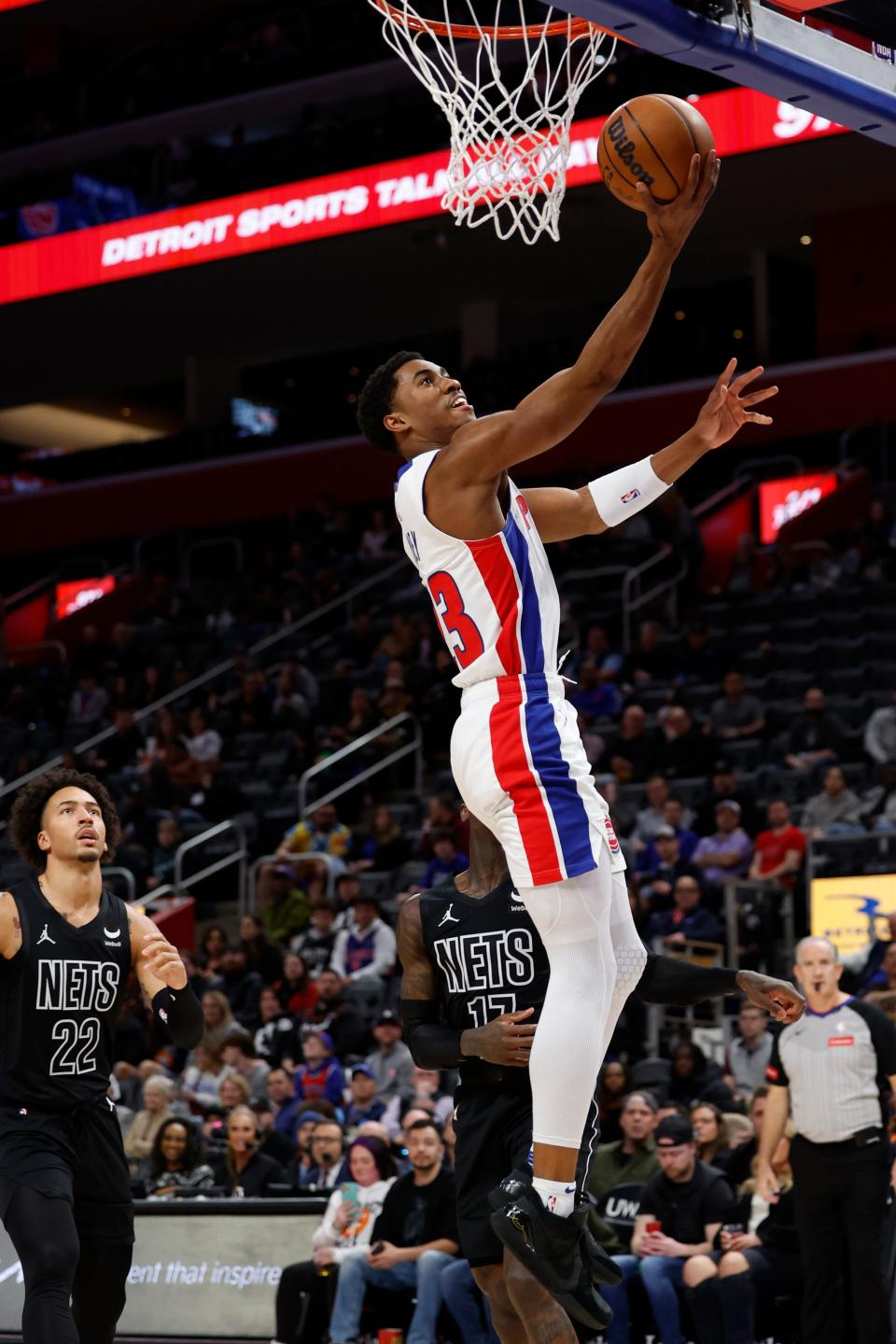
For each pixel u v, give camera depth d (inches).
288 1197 399.5
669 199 151.8
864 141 815.1
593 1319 159.5
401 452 175.5
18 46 1193.4
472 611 163.3
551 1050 155.8
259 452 1044.5
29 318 1067.9
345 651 839.7
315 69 992.9
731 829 573.0
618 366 152.0
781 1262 340.2
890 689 681.0
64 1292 194.2
